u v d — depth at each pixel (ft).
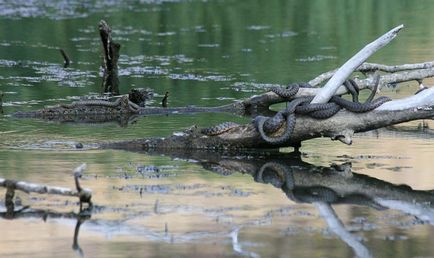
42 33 108.78
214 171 52.54
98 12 125.08
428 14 124.98
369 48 55.47
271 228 42.78
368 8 130.52
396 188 49.55
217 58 93.76
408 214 45.24
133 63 91.04
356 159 55.52
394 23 117.39
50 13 123.85
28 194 47.96
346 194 48.32
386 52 95.35
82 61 92.22
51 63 90.89
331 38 106.01
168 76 84.28
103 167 52.95
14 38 105.40
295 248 40.22
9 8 127.65
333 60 91.45
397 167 53.62
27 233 42.29
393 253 39.75
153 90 77.92
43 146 58.44
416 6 132.67
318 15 124.67
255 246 40.47
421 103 54.95
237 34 108.99
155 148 57.67
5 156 55.57
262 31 111.34
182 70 87.15
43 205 46.11
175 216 44.24
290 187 49.52
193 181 50.31
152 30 111.55
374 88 56.18
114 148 57.98
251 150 57.26
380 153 57.00
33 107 70.95
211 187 49.19
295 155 56.54
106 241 41.22
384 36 55.52
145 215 44.45
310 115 55.06
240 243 40.86
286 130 54.95
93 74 85.46
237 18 121.60
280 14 125.39
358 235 42.01
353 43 102.22
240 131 56.54
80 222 43.60
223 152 56.90
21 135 61.93
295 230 42.52
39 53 96.48
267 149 57.57
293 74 84.02
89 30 110.83
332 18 122.11
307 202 46.96
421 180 50.98
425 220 44.24
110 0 136.67
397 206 46.60
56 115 68.49
